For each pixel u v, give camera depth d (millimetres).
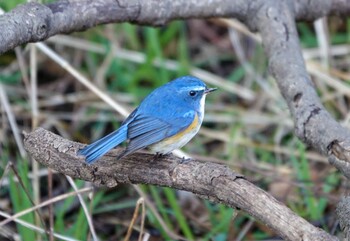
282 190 11383
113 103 10773
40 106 12898
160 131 8266
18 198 9883
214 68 14453
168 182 7191
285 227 6301
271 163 12141
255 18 10109
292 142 12094
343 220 7184
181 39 13680
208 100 13422
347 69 13875
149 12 9477
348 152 7793
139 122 8109
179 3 9719
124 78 13359
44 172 11102
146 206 10812
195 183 7012
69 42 12914
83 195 10719
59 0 9289
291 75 9242
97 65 13766
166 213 10805
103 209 11008
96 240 8992
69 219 10945
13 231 10695
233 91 13273
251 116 12914
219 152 12531
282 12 10039
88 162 7156
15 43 8078
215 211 11117
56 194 11445
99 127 12758
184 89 8680
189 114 8516
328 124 8211
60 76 13586
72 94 13305
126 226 10938
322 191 10938
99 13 9039
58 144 7543
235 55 14531
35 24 8258
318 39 13484
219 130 12953
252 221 10352
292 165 11852
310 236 6137
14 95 12805
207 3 9906
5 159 11266
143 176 7309
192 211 11312
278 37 9820
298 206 11094
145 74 13039
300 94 8922
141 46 14422
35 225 9812
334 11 10609
